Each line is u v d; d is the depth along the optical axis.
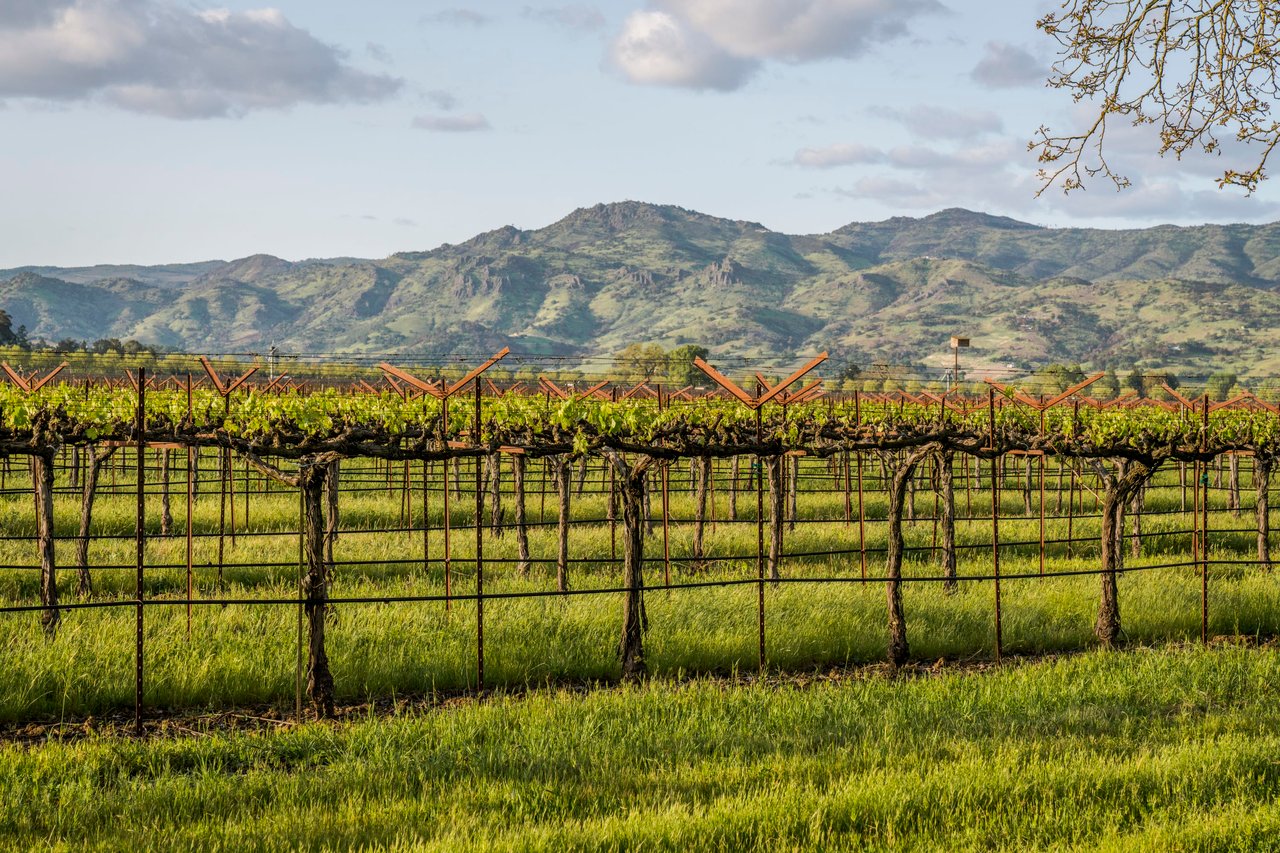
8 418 11.30
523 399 15.88
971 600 13.65
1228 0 8.17
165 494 19.28
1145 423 16.80
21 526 19.19
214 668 10.09
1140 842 6.29
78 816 6.66
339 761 7.87
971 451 11.89
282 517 21.66
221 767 7.85
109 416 11.94
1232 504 25.55
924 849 6.21
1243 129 8.40
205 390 19.72
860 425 14.24
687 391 26.98
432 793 7.19
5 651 10.19
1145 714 9.28
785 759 7.77
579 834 6.21
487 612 12.29
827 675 11.25
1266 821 6.54
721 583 10.86
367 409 14.28
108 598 13.88
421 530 18.75
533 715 8.91
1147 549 20.14
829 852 6.18
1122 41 8.62
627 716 8.86
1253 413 20.05
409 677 10.41
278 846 6.20
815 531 20.84
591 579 15.30
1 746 8.27
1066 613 13.41
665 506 13.41
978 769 7.46
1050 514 25.20
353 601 9.57
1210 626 13.33
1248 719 8.91
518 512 15.95
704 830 6.35
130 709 9.70
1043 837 6.46
